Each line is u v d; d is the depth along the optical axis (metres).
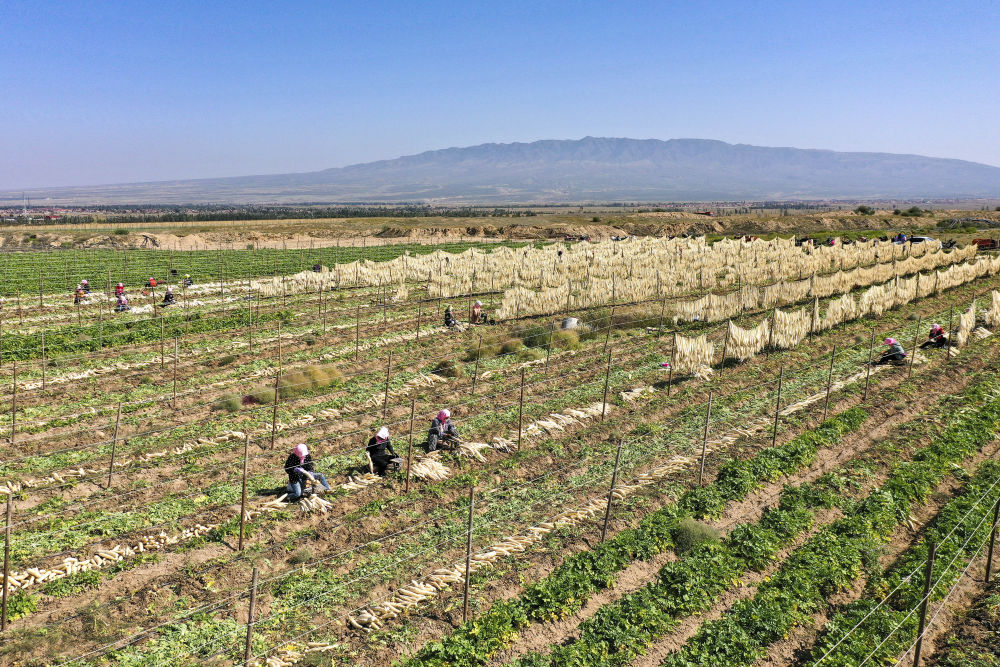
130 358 33.59
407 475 19.42
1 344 35.22
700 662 12.45
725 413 25.88
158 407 26.38
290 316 44.41
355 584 14.91
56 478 19.70
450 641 12.84
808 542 16.75
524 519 17.95
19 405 26.28
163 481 19.78
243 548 16.34
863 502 18.67
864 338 37.62
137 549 16.11
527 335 38.03
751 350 32.91
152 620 13.53
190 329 40.12
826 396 25.88
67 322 42.34
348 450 22.48
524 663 12.30
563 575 15.04
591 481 20.20
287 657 12.51
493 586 14.88
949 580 15.08
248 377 30.50
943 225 127.94
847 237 110.25
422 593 14.48
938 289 50.91
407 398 27.91
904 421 25.33
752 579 15.43
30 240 107.31
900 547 16.88
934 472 20.41
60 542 16.16
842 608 14.40
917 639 12.35
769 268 58.56
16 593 14.12
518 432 23.52
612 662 12.39
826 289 49.59
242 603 14.15
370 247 105.44
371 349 36.03
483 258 61.06
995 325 40.06
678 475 20.59
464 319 44.47
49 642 12.53
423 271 60.03
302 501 18.31
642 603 14.03
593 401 27.23
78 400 27.08
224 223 142.62
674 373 31.02
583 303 46.69
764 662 12.66
